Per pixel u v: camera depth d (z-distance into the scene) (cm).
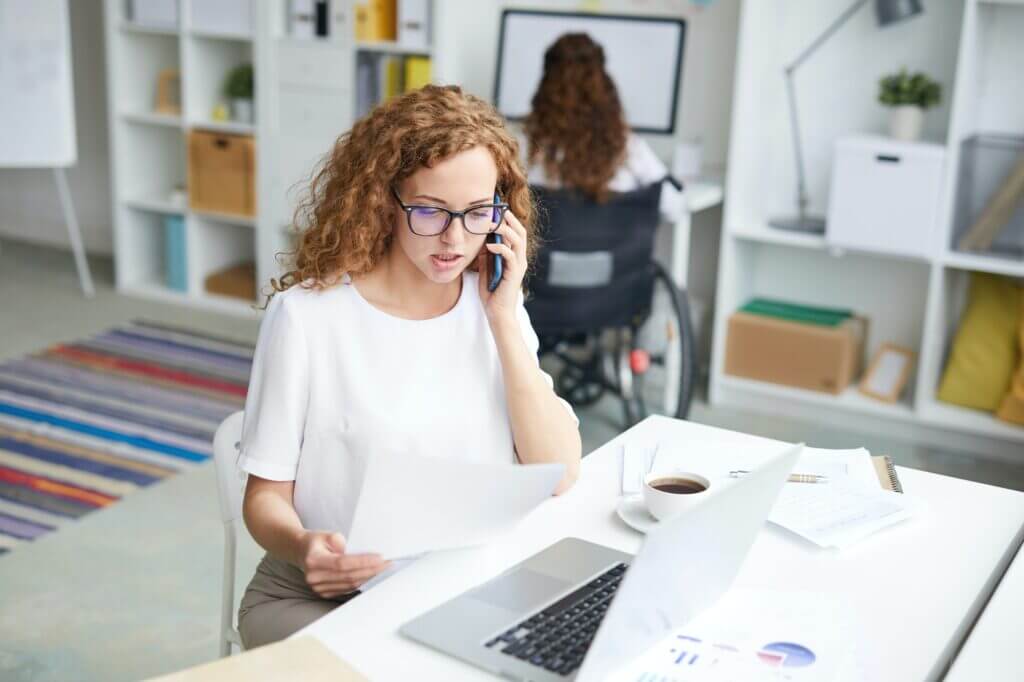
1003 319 358
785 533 153
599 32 405
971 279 367
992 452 360
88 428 359
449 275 153
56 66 478
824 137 390
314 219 164
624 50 403
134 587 269
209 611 260
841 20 377
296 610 155
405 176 151
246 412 160
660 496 150
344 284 159
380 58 429
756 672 118
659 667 118
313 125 443
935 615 133
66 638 246
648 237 337
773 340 385
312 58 436
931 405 366
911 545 151
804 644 124
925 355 360
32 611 256
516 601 130
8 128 473
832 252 386
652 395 403
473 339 162
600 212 327
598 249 331
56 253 578
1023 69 352
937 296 355
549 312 338
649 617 116
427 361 159
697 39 406
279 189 456
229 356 432
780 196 402
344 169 157
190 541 291
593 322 341
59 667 235
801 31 384
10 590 265
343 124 437
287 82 444
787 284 409
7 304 488
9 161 477
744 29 366
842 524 154
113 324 465
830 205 363
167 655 241
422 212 150
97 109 562
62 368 411
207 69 475
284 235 464
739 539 129
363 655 120
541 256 330
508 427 165
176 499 314
